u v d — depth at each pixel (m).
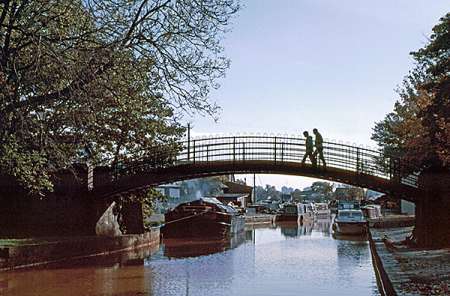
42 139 21.84
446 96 25.00
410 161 32.25
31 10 20.31
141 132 35.25
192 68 21.44
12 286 21.97
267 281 23.34
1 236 33.59
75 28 20.97
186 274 25.88
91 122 22.73
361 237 54.38
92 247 32.91
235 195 101.69
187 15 20.92
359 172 34.44
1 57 19.89
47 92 20.73
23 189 34.41
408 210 85.25
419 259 23.03
